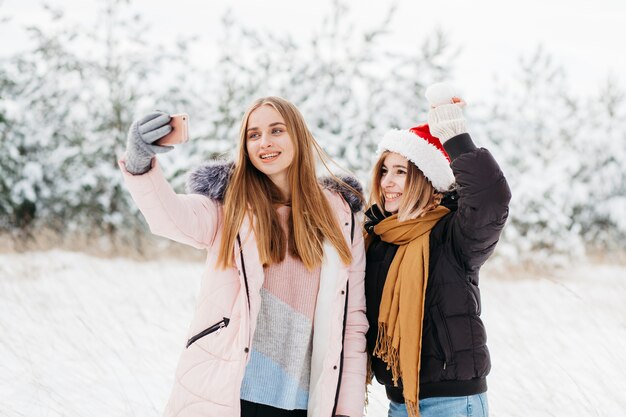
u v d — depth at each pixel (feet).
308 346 7.48
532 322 17.84
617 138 38.19
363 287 7.77
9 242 30.86
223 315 6.95
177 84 36.47
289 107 7.78
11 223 35.01
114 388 12.13
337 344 7.22
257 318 7.30
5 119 35.60
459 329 7.19
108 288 21.83
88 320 16.65
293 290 7.47
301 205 7.59
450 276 7.34
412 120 33.60
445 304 7.27
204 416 6.66
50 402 11.10
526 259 32.07
